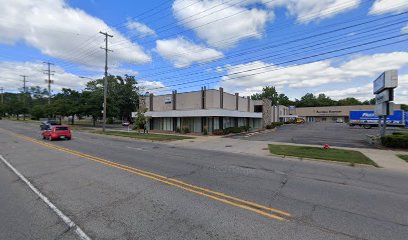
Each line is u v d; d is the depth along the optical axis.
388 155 14.29
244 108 43.28
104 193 6.69
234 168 10.41
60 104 51.25
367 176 9.24
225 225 4.68
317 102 122.25
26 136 27.34
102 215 5.18
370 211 5.52
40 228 4.61
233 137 27.84
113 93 65.12
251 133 34.41
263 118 48.16
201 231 4.44
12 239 4.20
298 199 6.29
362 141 22.72
